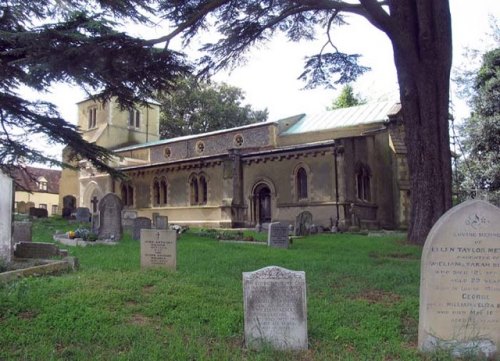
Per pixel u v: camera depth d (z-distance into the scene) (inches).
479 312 201.6
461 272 203.3
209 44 592.4
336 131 1230.9
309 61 672.4
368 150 1121.4
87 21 470.3
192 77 618.2
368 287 322.0
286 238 586.9
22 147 719.1
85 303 253.1
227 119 2122.3
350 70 679.1
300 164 1087.6
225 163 1182.3
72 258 366.9
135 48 480.7
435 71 552.4
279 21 614.2
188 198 1263.5
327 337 217.3
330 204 1025.5
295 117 1396.4
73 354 190.4
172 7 532.7
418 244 549.3
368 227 1052.5
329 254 502.3
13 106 703.7
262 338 203.3
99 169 792.3
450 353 197.0
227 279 331.0
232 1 569.9
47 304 248.1
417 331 229.3
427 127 552.4
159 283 310.5
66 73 474.0
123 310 248.2
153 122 1841.8
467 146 1222.9
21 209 1558.8
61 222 1031.6
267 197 1155.3
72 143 738.8
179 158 1472.7
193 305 258.7
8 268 331.6
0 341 199.3
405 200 1116.5
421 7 550.9
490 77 1202.0
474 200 207.2
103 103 590.6
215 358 186.2
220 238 725.9
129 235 722.2
